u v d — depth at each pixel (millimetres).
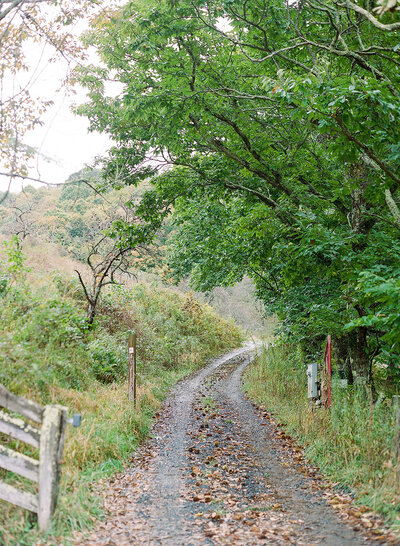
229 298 47156
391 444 5777
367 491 5309
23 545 3910
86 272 14891
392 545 4035
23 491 4465
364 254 8555
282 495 5875
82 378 9039
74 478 5395
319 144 11875
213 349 27750
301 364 15422
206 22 9891
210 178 12625
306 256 9375
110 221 16312
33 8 7391
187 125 11516
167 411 11898
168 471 6898
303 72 10711
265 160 11656
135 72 10914
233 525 4855
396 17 7500
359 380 9250
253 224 11945
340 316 9578
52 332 7359
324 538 4383
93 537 4336
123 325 15070
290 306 13430
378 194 8336
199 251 18828
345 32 9430
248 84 11133
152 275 29141
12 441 5227
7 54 7051
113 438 7223
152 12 9094
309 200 11031
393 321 6371
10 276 8758
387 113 6363
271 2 9477
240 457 7836
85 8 7867
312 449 7547
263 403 13164
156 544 4312
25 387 6020
